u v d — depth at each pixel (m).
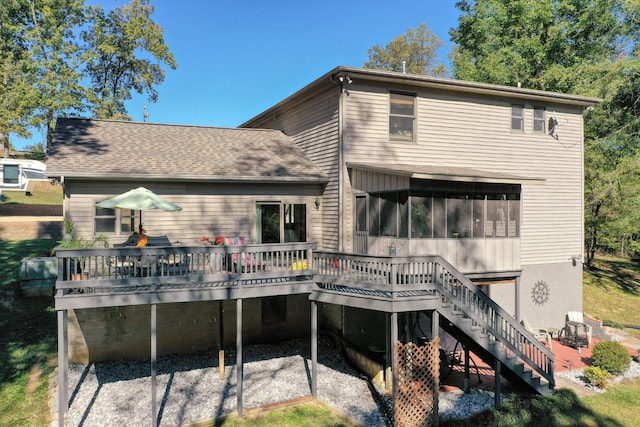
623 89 20.30
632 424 9.27
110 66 33.12
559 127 15.84
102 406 9.40
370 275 9.52
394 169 11.15
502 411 9.55
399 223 11.38
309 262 11.26
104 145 13.45
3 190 31.02
